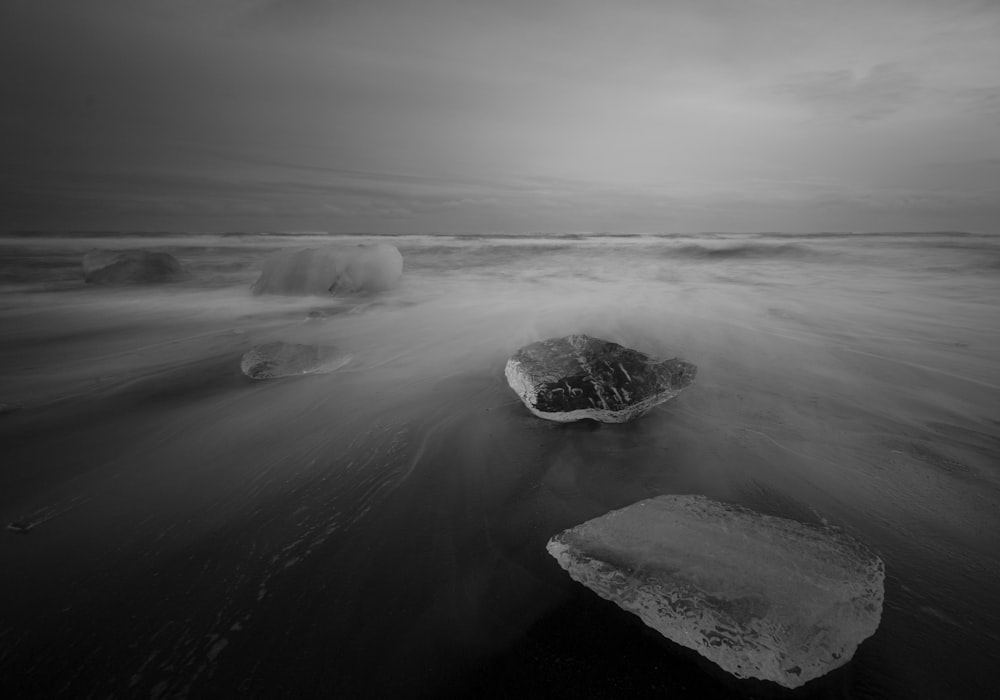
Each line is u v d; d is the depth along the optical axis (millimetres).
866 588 1514
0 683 1365
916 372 3779
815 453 2543
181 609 1605
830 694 1274
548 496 2227
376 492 2283
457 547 1892
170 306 7039
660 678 1334
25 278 9492
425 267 11062
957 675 1316
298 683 1345
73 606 1627
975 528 1924
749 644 1352
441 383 3729
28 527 2045
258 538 1962
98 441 2852
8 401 3469
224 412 3246
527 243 15414
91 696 1318
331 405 3336
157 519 2098
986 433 2746
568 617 1539
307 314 6477
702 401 3242
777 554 1614
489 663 1396
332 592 1669
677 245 13711
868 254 10992
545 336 5102
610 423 2912
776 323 5461
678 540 1688
